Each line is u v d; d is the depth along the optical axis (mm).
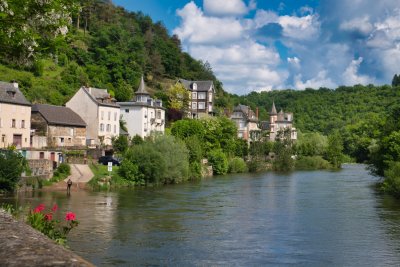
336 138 144375
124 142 84188
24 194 53094
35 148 70938
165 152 72750
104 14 174875
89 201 49438
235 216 41312
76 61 137250
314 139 152250
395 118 90000
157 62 165750
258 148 119938
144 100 102750
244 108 157875
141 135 100125
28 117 75000
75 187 60000
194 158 87875
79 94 90938
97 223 36656
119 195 55875
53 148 74062
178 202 50562
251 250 28609
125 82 139875
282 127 156750
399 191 55438
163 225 36438
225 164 99750
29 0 15703
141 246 29219
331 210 45219
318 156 139250
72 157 70812
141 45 161375
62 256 7504
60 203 47094
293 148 139875
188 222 38031
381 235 33125
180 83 140750
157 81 158625
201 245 29781
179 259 26312
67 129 84000
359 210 45281
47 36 17500
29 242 8531
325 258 26844
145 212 42875
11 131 71312
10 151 54625
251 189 66188
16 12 15547
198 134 103188
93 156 75625
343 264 25641
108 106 92688
